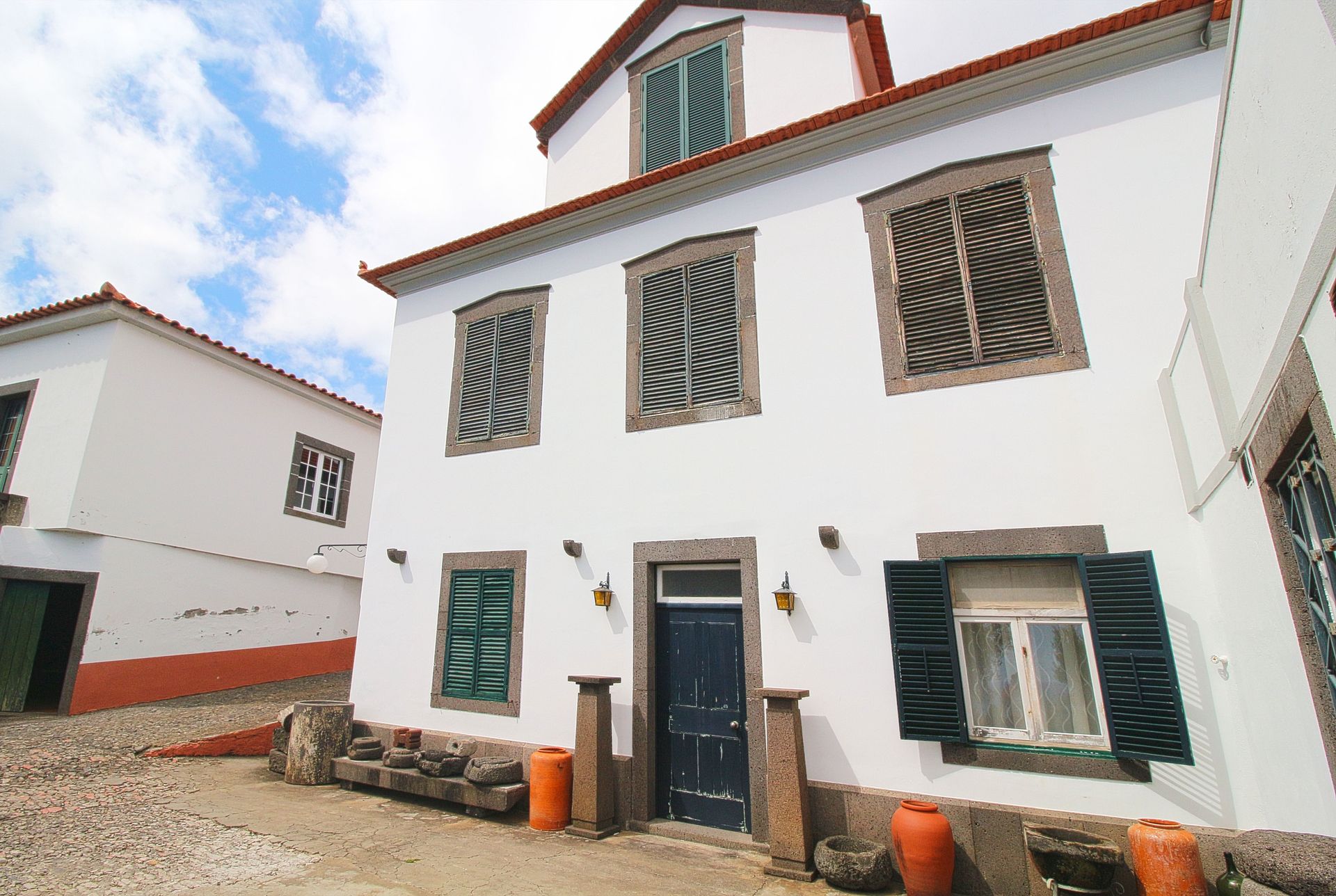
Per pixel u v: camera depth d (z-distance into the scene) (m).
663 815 5.82
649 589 6.19
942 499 5.17
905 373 5.52
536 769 5.79
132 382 10.41
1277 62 2.35
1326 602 2.70
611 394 6.86
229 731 8.52
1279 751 3.44
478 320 8.02
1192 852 3.76
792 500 5.71
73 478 9.68
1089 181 5.25
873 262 5.85
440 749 6.83
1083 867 3.81
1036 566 4.87
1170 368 4.53
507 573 6.96
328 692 11.14
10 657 9.59
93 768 7.05
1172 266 4.88
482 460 7.46
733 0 8.23
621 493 6.52
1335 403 2.16
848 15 7.62
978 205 5.54
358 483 14.84
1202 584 4.32
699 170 6.68
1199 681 4.20
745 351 6.22
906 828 4.38
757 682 5.51
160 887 4.25
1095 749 4.45
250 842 5.14
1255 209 2.73
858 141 6.14
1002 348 5.24
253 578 12.07
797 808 4.74
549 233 7.68
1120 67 5.32
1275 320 2.67
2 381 11.09
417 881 4.46
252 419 12.35
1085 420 4.86
